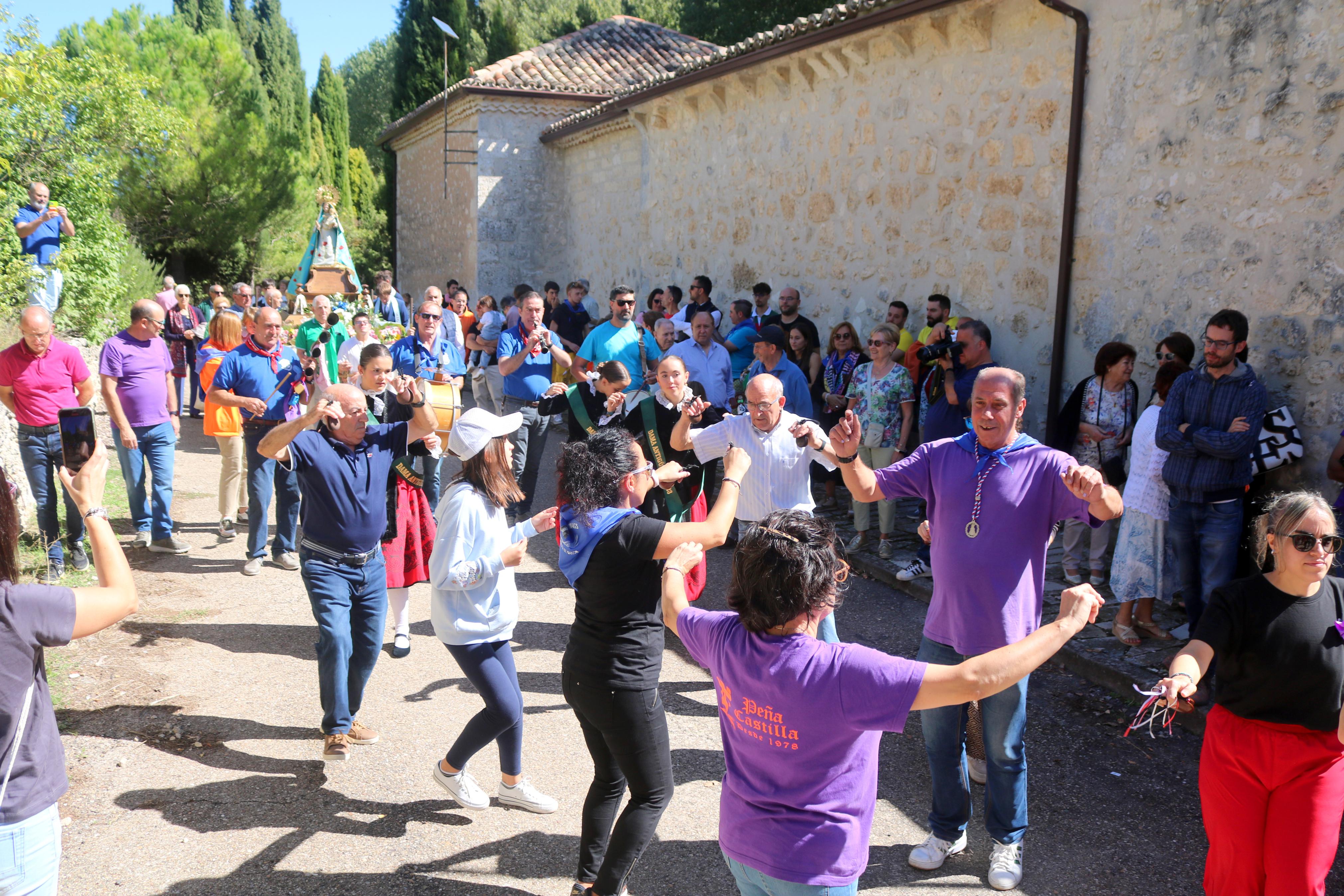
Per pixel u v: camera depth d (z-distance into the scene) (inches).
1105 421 256.2
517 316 455.5
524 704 199.8
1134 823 156.0
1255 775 114.7
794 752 86.3
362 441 166.1
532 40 1600.6
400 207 1031.6
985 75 337.7
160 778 165.8
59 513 314.3
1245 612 113.7
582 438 278.1
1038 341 322.7
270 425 270.7
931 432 281.9
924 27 357.4
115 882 136.4
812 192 439.5
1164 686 110.0
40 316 244.7
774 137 466.0
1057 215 311.7
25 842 88.9
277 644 227.8
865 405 297.7
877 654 85.3
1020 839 140.1
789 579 85.2
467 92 754.8
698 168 539.5
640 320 546.6
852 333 350.6
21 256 439.2
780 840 86.9
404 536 215.0
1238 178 249.4
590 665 120.0
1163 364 220.2
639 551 116.6
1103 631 228.1
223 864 141.3
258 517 275.6
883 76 387.5
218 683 205.5
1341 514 203.0
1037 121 317.1
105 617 93.5
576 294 513.7
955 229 356.8
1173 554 214.8
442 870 140.9
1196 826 155.2
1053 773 171.9
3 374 247.8
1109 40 286.0
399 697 201.5
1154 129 273.3
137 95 563.5
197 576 274.8
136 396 283.9
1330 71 225.6
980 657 82.0
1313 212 231.0
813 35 392.8
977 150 343.9
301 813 155.8
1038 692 205.6
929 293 372.5
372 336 352.2
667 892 137.8
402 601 222.5
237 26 1503.4
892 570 281.0
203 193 912.3
